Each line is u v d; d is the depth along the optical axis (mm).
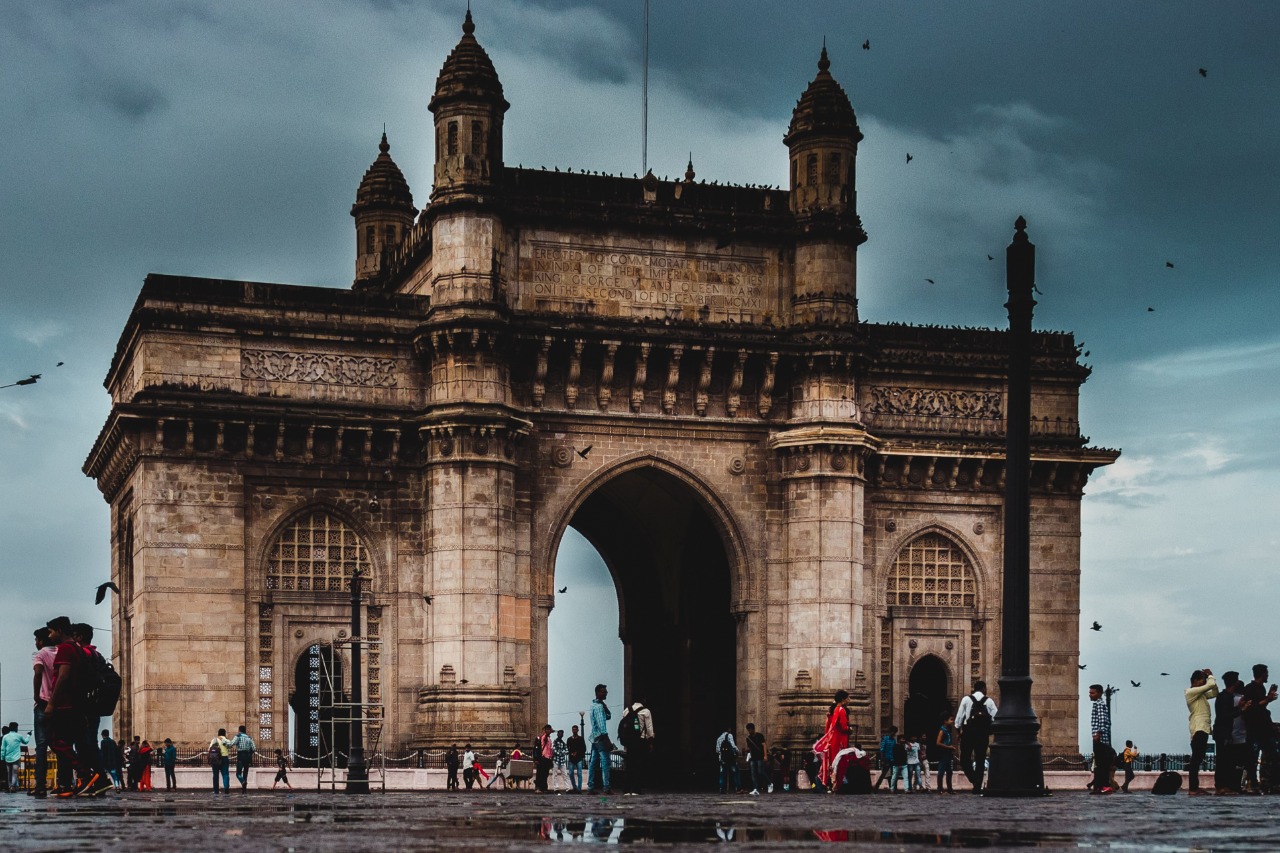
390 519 76875
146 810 34000
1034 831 25328
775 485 80812
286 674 75188
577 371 78438
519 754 72812
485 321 75562
